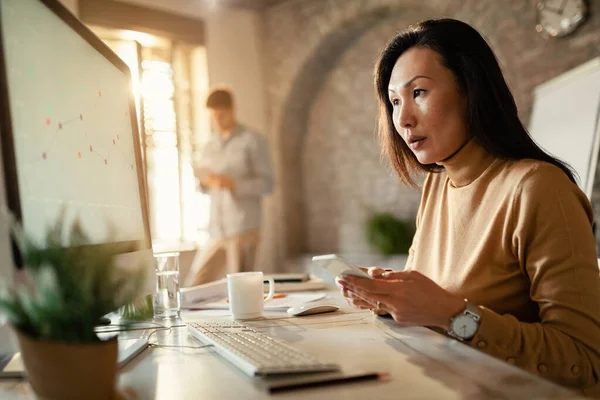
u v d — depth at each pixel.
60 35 0.88
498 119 1.10
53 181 0.81
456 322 0.88
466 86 1.12
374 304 1.10
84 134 0.95
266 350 0.78
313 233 5.15
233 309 1.17
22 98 0.73
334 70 4.91
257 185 3.70
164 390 0.66
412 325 1.01
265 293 1.56
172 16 4.22
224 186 3.59
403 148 1.35
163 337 0.99
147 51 4.26
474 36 1.11
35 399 0.60
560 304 0.92
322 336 0.94
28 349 0.56
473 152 1.16
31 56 0.77
